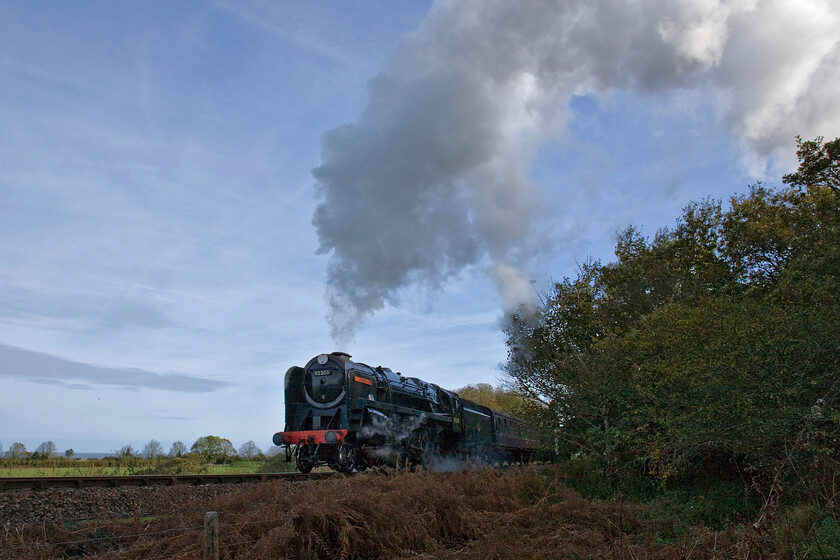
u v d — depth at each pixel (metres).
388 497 9.95
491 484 12.41
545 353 20.58
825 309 11.36
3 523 8.88
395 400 21.20
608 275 22.94
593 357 17.62
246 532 8.34
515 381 20.02
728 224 22.66
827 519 8.95
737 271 21.34
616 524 11.00
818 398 10.89
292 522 8.59
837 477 9.77
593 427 16.73
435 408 23.73
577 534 10.04
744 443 11.45
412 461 20.83
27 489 10.55
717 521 11.98
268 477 15.11
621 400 15.65
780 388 10.97
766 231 19.86
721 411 11.55
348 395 18.41
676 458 12.52
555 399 18.80
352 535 8.76
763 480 12.20
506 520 10.59
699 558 8.32
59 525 8.72
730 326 11.76
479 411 27.22
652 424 14.86
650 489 15.45
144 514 10.38
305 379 19.34
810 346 10.98
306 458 17.94
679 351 12.84
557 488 12.77
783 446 10.91
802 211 19.05
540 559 8.91
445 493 10.95
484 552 9.09
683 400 12.86
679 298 20.80
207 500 10.11
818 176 20.00
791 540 8.30
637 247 25.58
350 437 18.42
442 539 10.05
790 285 12.76
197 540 7.81
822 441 10.45
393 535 9.18
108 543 8.39
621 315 21.33
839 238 12.55
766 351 11.39
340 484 10.58
